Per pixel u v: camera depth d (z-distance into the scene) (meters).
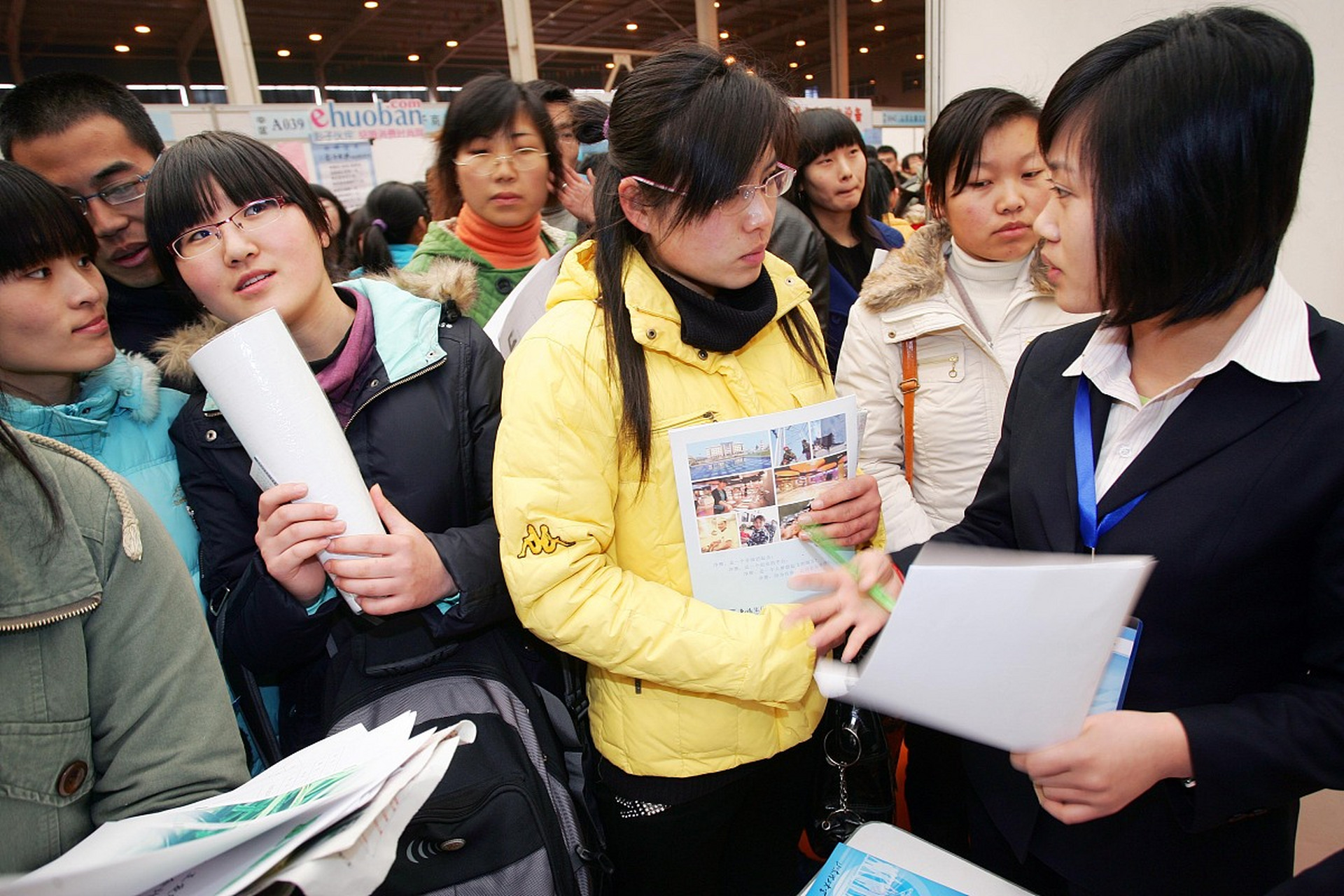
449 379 1.09
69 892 0.48
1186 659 0.73
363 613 1.02
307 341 1.06
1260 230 0.60
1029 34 2.25
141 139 1.26
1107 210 0.63
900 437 1.46
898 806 1.59
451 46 8.91
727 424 0.90
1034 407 0.86
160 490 1.07
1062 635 0.59
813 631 0.90
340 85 9.23
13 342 0.89
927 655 0.61
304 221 1.02
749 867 1.21
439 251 1.91
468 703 0.97
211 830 0.56
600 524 0.91
